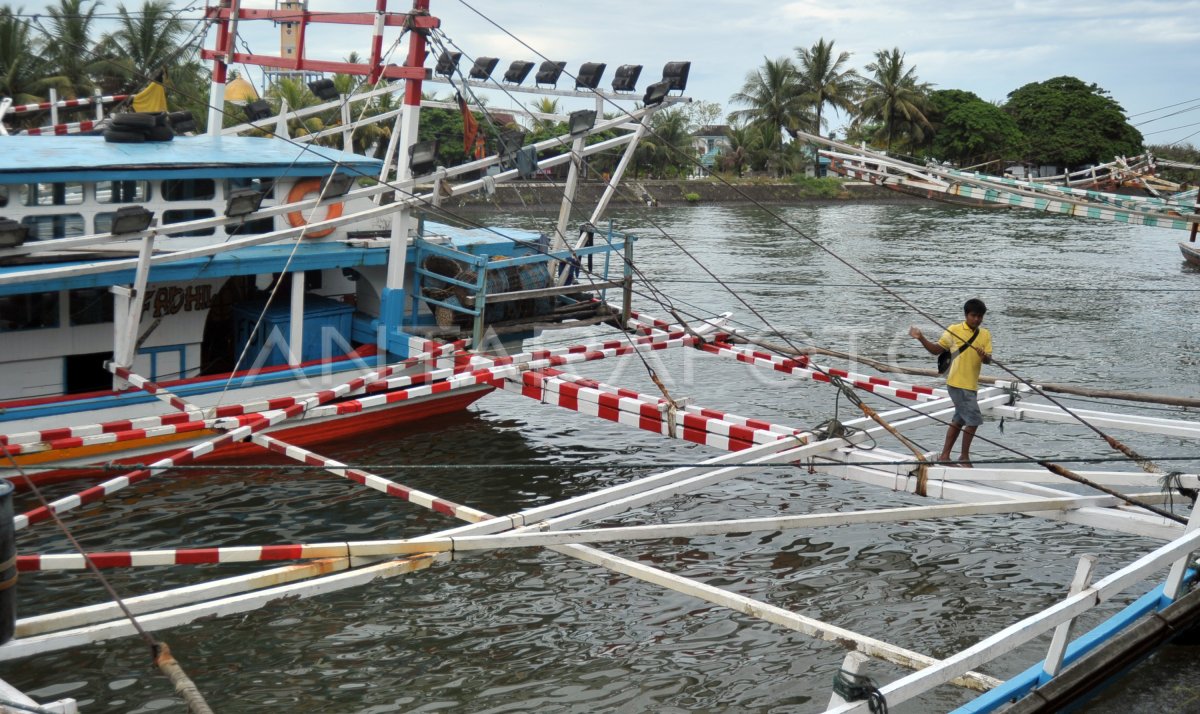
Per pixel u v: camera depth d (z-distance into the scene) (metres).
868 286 30.64
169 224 13.07
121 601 6.75
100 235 11.36
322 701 8.31
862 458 10.60
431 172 13.94
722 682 8.66
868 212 64.81
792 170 81.62
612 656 9.05
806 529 11.89
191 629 9.38
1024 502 9.57
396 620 9.63
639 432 15.62
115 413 12.27
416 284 15.14
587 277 16.86
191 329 13.73
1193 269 36.19
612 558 8.66
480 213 46.50
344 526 11.64
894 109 81.19
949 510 9.35
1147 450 14.84
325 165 14.07
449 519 11.93
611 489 9.66
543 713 8.20
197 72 46.25
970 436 10.98
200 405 12.91
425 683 8.60
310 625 9.52
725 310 26.06
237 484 12.78
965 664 6.66
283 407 12.97
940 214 63.09
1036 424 16.08
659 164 76.44
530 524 9.02
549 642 9.28
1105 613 9.97
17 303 12.23
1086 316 26.36
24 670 8.65
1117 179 35.34
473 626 9.55
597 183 62.69
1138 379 19.72
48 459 11.71
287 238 13.37
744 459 10.29
